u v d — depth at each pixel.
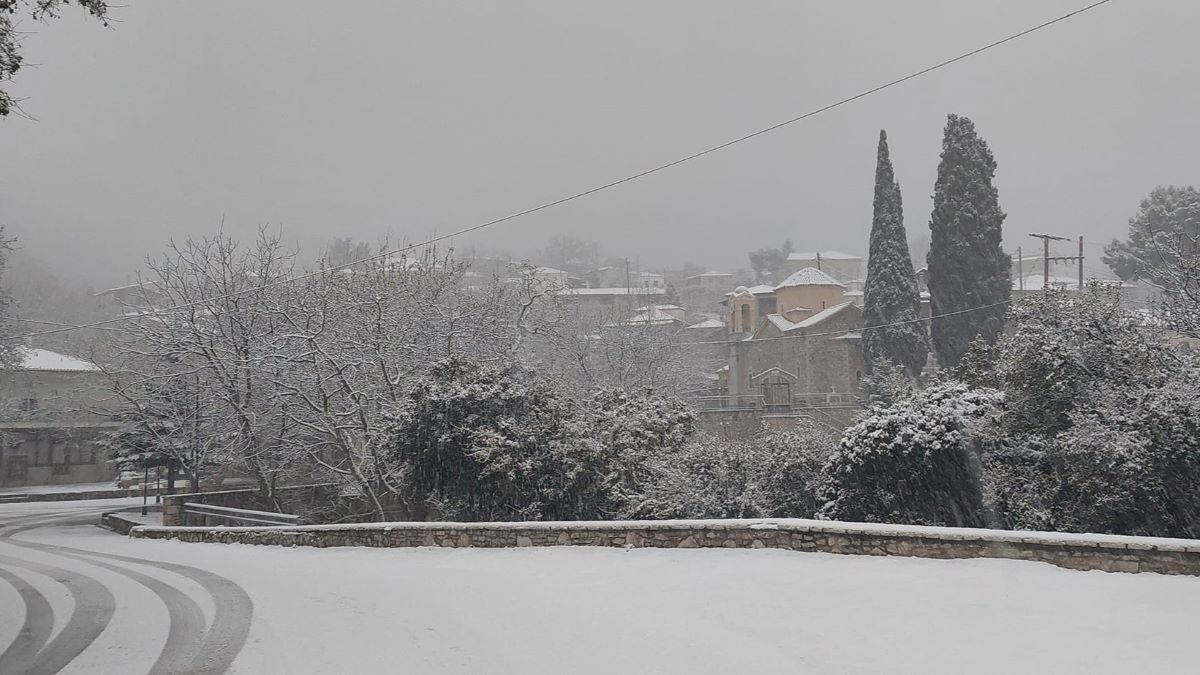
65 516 35.19
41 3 9.49
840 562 12.33
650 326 55.91
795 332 64.56
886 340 50.22
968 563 11.43
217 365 30.09
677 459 21.20
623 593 11.56
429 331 31.12
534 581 12.77
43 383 57.59
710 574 12.28
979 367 20.67
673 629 9.52
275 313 31.81
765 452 19.64
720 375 75.31
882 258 51.47
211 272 33.69
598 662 8.32
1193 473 14.99
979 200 47.72
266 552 18.78
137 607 12.10
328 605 11.68
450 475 22.86
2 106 9.41
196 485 32.53
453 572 14.05
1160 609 9.01
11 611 12.23
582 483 22.00
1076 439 15.78
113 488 52.97
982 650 8.19
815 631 9.16
